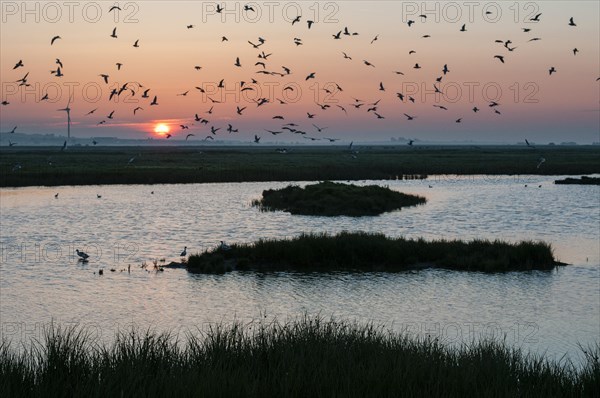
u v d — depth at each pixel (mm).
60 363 11695
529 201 69375
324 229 49125
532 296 28031
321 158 168125
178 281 30812
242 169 109188
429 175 115000
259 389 10703
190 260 34250
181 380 10828
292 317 24375
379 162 142625
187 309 25672
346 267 33969
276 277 31688
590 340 21625
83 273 32469
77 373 11445
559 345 21000
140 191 81750
